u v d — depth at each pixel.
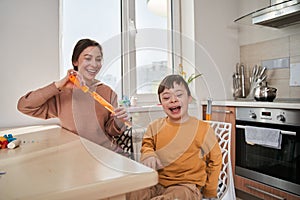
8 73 1.34
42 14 1.44
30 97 0.97
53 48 1.47
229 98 2.32
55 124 1.41
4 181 0.43
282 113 1.52
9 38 1.34
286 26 2.01
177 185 0.70
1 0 1.32
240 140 1.82
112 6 1.74
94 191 0.39
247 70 2.35
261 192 1.67
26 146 0.73
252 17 1.94
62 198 0.37
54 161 0.55
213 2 2.23
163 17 2.02
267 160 1.64
